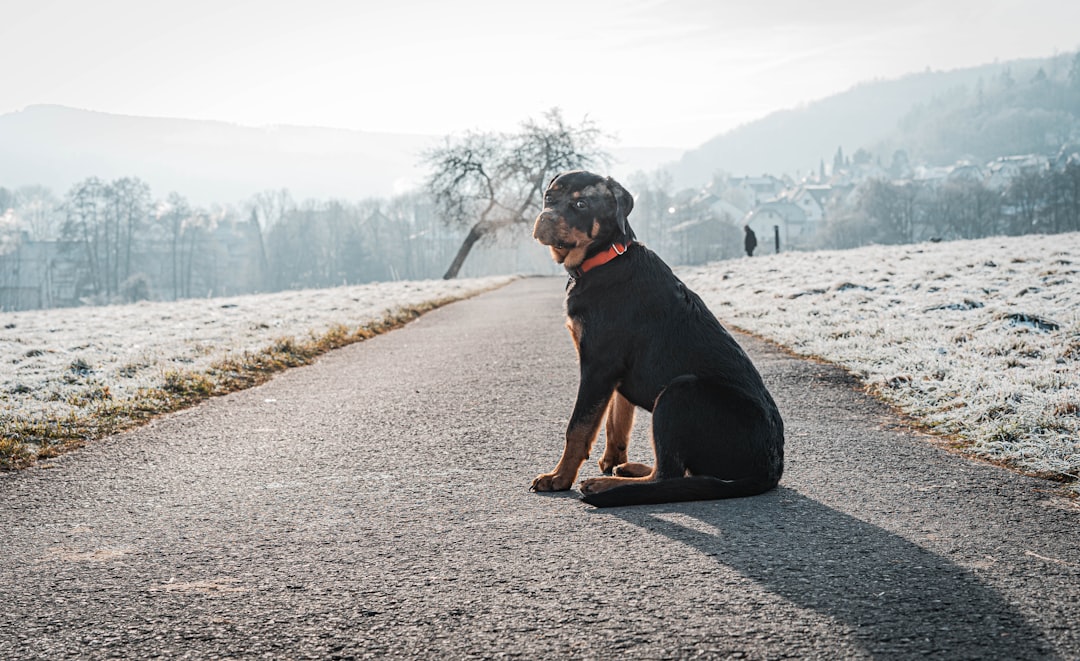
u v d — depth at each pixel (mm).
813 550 3406
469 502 4395
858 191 154125
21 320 18672
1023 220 125500
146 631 2889
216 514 4336
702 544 3520
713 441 4227
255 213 138750
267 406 7699
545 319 15664
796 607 2850
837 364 8461
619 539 3639
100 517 4355
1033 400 5828
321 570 3424
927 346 8531
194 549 3770
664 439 4312
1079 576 3086
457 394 7941
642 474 4766
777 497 4227
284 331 13625
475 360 10344
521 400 7492
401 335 14414
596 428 4602
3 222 137125
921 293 13242
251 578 3369
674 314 4527
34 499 4730
